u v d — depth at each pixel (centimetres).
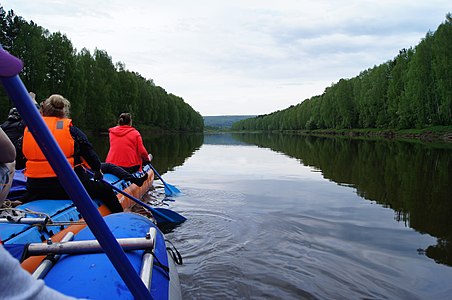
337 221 493
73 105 3600
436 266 343
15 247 174
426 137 3453
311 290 297
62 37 3575
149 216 524
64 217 320
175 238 420
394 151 1656
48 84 3434
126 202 541
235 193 695
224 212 541
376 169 1014
